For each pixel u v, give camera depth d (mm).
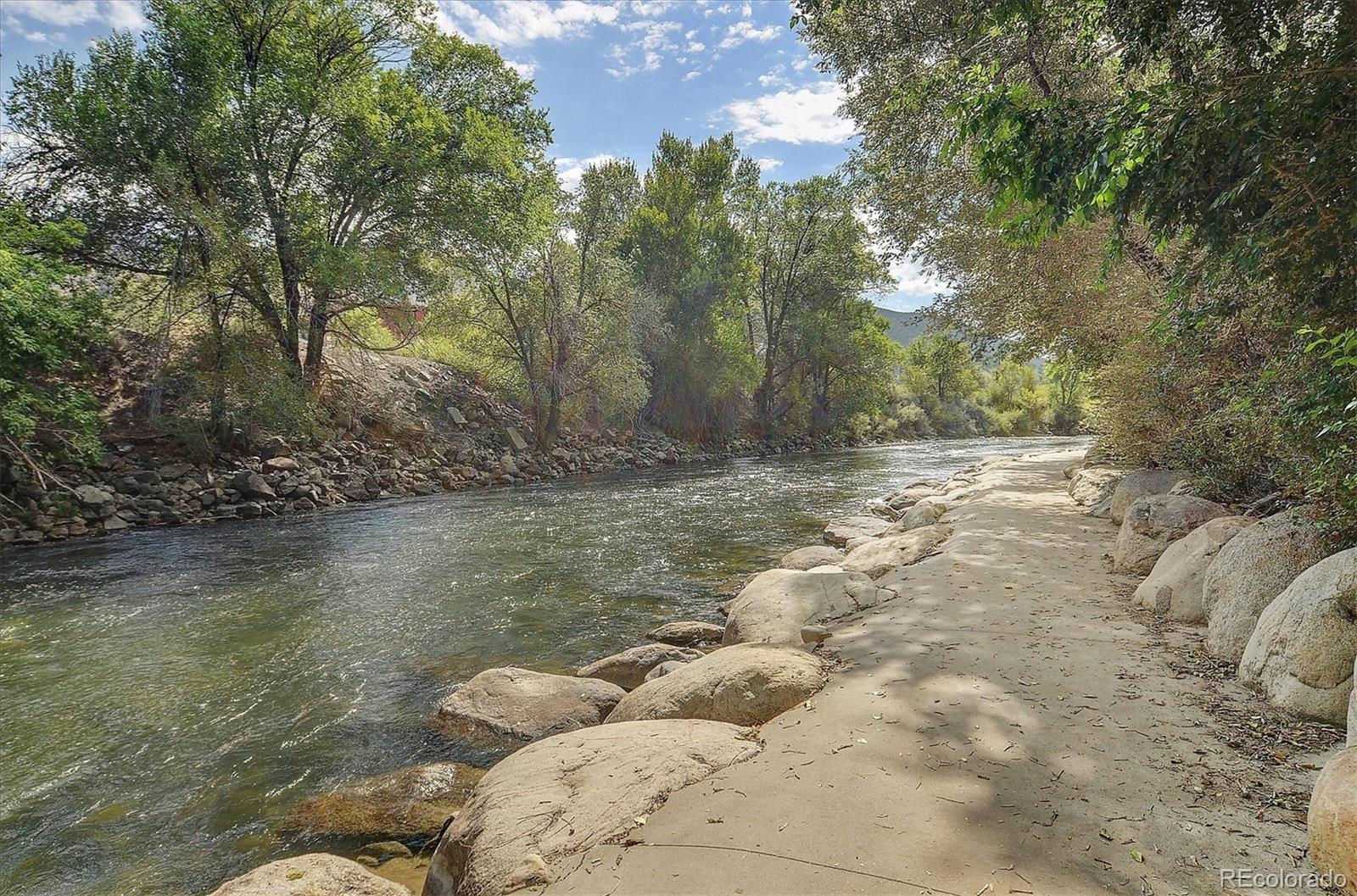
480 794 3697
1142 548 7352
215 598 9203
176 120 16047
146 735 5453
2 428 12438
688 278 35875
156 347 16797
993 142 5176
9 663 6945
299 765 4996
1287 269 4555
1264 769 3443
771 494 19672
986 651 5211
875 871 2707
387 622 8219
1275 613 4312
